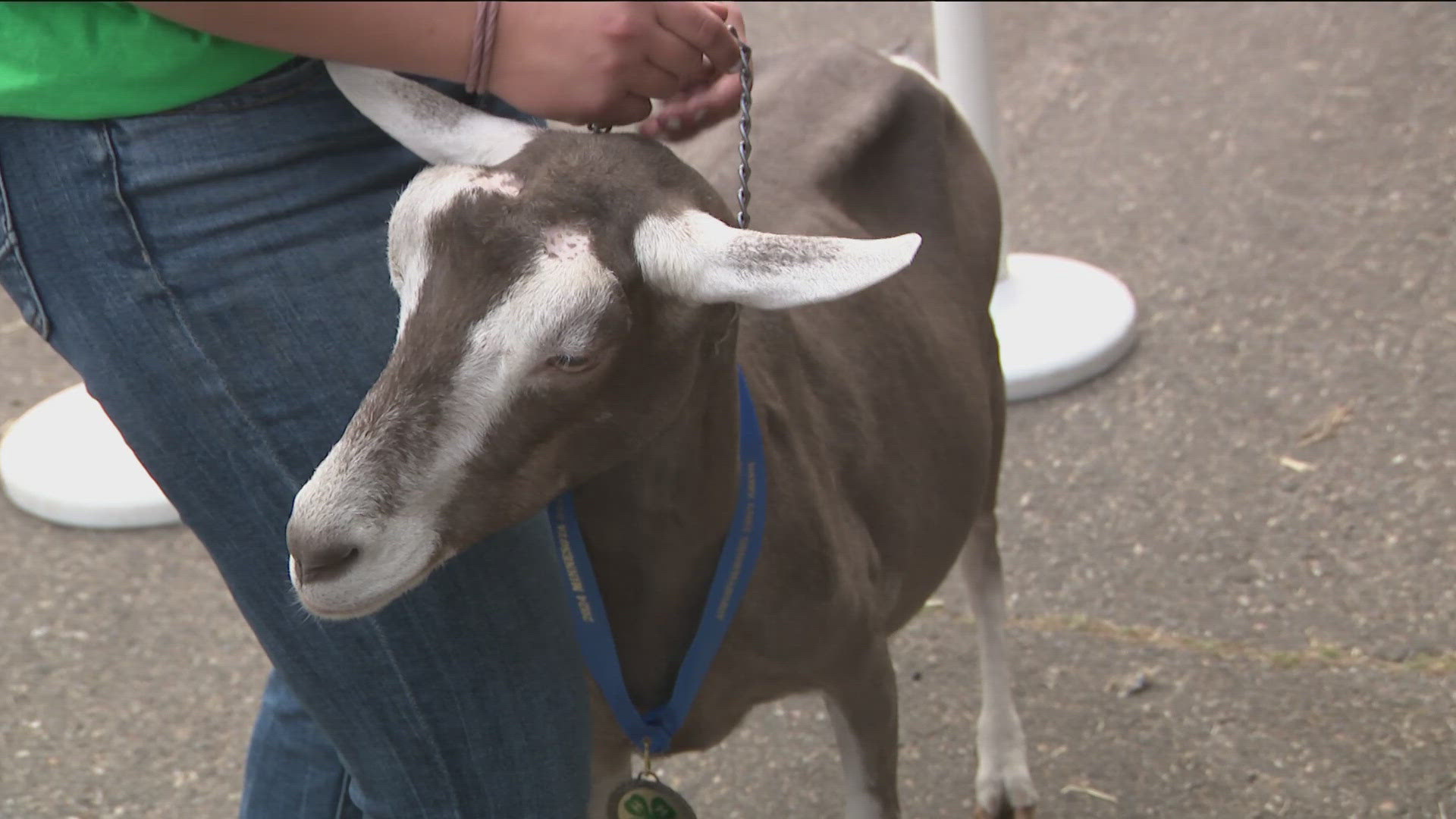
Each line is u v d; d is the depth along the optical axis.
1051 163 4.88
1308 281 4.09
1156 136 4.93
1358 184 4.49
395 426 1.43
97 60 1.40
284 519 1.55
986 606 2.75
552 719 1.67
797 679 2.03
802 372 2.11
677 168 1.61
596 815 2.13
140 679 3.22
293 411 1.52
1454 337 3.79
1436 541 3.17
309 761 1.91
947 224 2.61
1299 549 3.21
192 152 1.47
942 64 3.77
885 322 2.33
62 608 3.44
